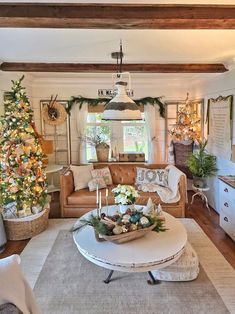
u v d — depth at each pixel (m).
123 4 2.09
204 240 3.83
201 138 5.86
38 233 4.07
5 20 2.14
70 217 4.68
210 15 2.16
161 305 2.51
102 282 2.87
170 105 6.40
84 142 6.40
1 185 3.86
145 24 2.24
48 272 3.07
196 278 2.91
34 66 4.38
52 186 6.13
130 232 2.79
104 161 6.32
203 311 2.44
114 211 3.66
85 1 2.04
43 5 2.11
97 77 5.96
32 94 6.21
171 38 2.97
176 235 2.99
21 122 3.84
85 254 2.68
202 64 4.44
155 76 5.86
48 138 6.38
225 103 4.56
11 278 1.79
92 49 3.45
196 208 5.21
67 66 4.42
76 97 6.28
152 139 6.40
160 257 2.55
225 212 3.97
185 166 6.10
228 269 3.11
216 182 5.02
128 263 2.47
